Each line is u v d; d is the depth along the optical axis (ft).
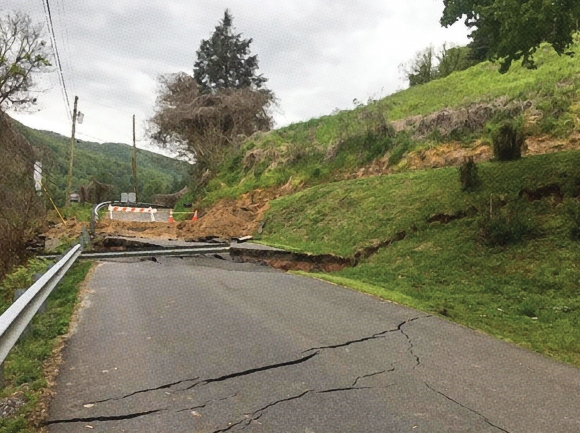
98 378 16.20
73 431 12.77
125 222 81.61
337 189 63.16
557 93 61.93
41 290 23.81
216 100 128.47
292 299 28.12
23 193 68.39
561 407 14.66
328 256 45.01
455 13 41.22
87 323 22.79
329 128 91.09
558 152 46.68
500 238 36.86
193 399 14.69
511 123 56.18
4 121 75.92
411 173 59.06
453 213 43.16
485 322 25.54
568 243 34.27
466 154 60.44
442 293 32.45
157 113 131.54
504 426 13.34
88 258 45.11
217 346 19.45
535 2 32.01
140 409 13.99
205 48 159.74
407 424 13.33
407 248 41.52
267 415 13.73
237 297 28.48
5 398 14.46
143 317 23.81
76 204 143.95
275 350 19.08
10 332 16.60
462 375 17.03
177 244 54.70
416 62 124.57
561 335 23.40
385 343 20.34
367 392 15.35
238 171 99.25
